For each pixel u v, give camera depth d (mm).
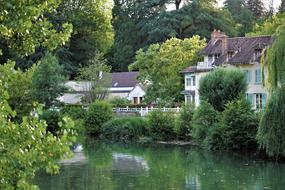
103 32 91250
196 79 62125
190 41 66500
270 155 34781
